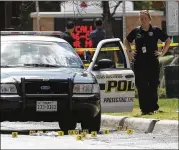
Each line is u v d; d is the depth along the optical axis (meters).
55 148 23.67
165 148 25.17
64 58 32.00
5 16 46.03
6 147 23.92
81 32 78.56
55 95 29.27
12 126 35.69
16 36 32.91
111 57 51.34
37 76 29.33
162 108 40.81
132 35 37.84
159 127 32.56
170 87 45.28
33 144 25.03
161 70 54.06
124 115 37.38
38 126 35.72
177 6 39.31
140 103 37.78
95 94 30.05
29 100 29.02
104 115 37.25
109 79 34.41
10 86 29.03
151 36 37.38
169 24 39.47
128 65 35.25
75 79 29.70
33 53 31.80
